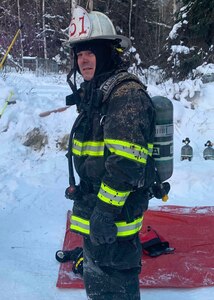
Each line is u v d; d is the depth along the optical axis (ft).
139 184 7.68
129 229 7.77
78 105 8.10
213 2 51.21
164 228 14.89
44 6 94.12
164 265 12.19
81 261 11.58
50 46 90.99
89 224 7.74
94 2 91.50
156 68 52.60
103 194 7.23
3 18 90.17
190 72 50.93
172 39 54.24
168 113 8.21
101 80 7.70
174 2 86.33
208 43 53.01
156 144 8.26
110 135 7.20
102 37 7.60
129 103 7.23
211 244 13.65
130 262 7.89
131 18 93.50
